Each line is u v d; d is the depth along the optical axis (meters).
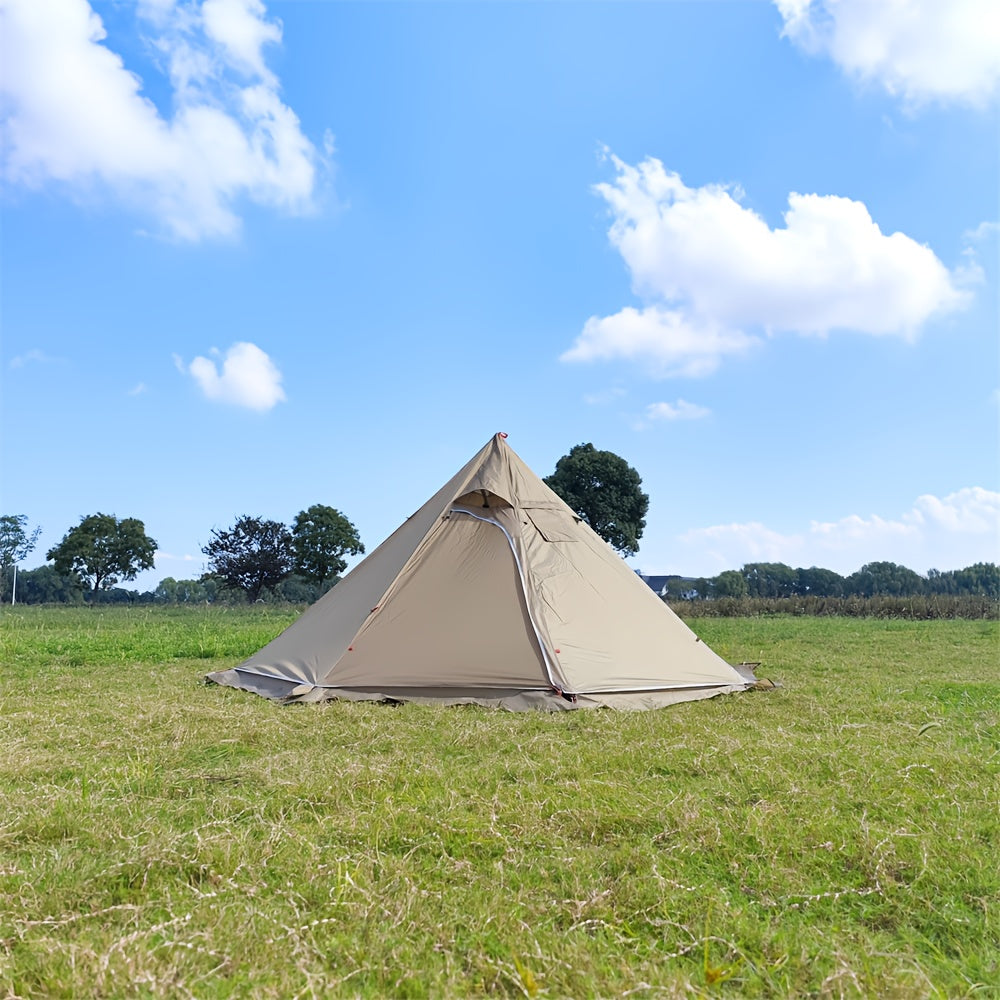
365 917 2.04
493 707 5.72
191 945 1.84
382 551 7.25
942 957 1.91
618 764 3.80
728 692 6.40
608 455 36.56
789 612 22.83
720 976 1.79
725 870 2.44
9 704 5.47
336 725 4.86
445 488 7.27
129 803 3.06
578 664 6.04
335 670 6.05
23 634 12.52
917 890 2.27
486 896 2.21
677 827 2.79
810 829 2.73
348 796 3.17
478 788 3.36
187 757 3.99
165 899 2.16
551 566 6.69
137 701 5.60
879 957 1.88
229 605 30.77
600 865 2.45
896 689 6.51
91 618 19.48
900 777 3.44
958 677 7.50
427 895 2.19
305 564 35.12
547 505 7.23
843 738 4.38
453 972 1.80
